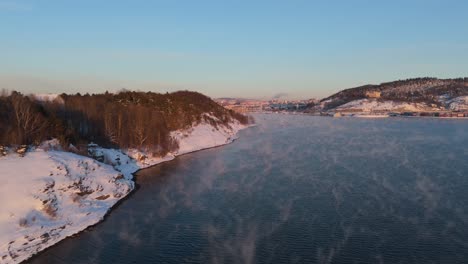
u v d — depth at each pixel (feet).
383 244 110.22
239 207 144.46
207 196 159.02
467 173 195.83
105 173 161.68
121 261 101.76
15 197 118.62
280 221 129.49
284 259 101.96
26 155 143.95
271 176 193.47
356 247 108.47
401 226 123.65
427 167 212.02
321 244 110.83
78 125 213.87
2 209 113.09
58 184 133.69
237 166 219.61
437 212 136.56
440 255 103.14
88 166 157.89
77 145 180.96
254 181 183.52
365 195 158.61
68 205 130.41
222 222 129.08
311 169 209.26
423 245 109.29
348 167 213.66
